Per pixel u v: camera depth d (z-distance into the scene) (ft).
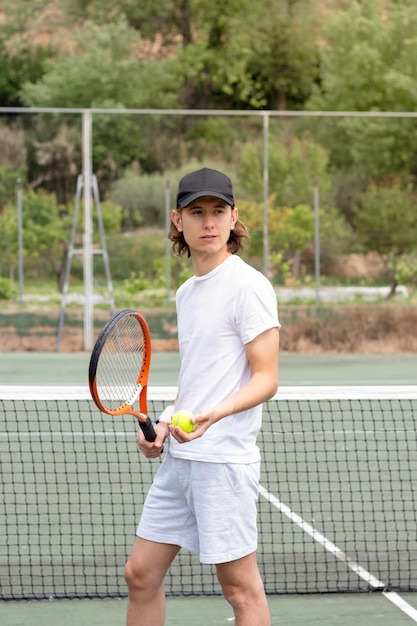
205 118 72.90
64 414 36.45
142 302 64.03
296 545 20.49
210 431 11.80
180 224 12.36
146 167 72.08
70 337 61.36
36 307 63.93
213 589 17.71
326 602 16.85
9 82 106.42
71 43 106.11
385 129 71.82
